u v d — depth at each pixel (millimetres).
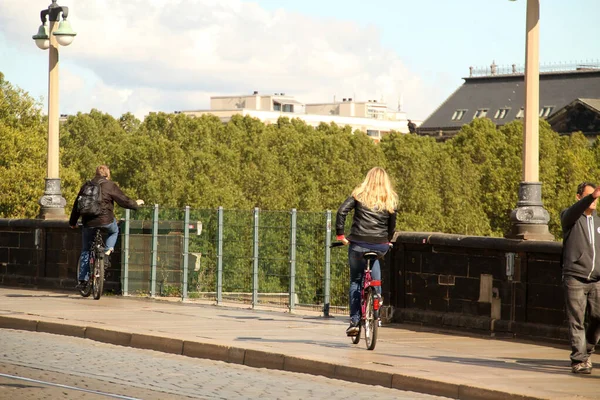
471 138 186000
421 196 171625
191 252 29734
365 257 19672
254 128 188375
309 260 27125
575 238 17344
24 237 34312
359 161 173875
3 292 32094
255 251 28297
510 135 183750
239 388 16141
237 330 22500
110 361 19047
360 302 20125
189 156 165500
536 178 22031
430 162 178625
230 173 166000
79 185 134250
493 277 22516
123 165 162000
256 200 165250
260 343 20047
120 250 31359
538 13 21922
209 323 23859
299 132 192625
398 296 24719
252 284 28297
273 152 176750
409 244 24406
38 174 123812
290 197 165500
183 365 18828
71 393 15250
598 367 18109
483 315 22688
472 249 22938
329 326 23906
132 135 188125
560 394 14883
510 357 19016
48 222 33312
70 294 31625
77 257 32719
